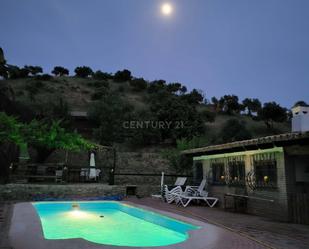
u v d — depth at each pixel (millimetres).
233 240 6527
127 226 10219
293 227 8312
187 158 19547
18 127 17031
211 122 49375
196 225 8141
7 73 31359
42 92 54406
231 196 12273
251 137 38031
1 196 14109
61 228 9914
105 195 16109
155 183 21375
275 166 10234
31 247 5457
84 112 35625
